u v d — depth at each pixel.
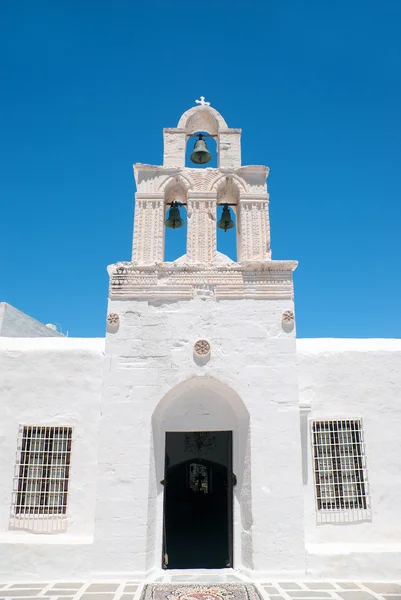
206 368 9.14
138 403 8.95
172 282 9.56
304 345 11.05
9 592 7.46
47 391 9.75
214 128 11.38
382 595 7.46
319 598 7.29
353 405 9.91
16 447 9.43
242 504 9.05
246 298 9.54
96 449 9.45
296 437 8.91
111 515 8.45
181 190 10.63
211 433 14.33
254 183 10.36
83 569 8.23
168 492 17.38
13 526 8.98
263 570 8.33
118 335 9.27
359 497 9.44
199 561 11.24
